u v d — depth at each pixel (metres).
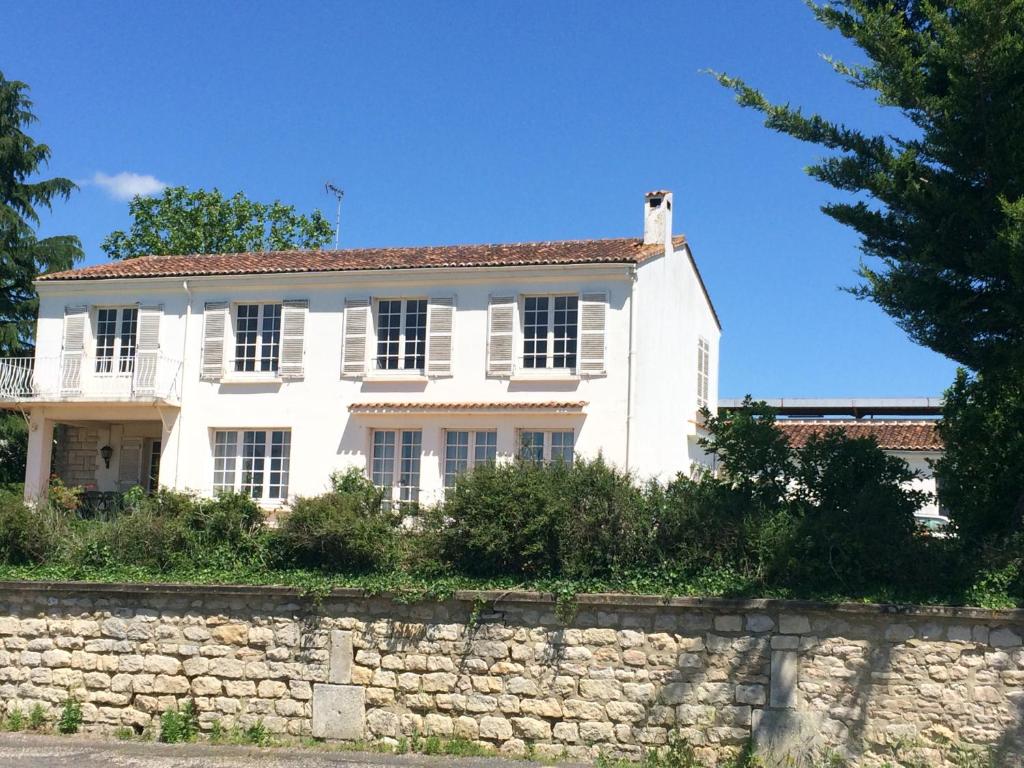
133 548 14.97
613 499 13.09
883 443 28.28
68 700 13.97
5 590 14.45
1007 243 11.99
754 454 13.59
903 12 13.95
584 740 12.14
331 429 24.89
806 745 11.36
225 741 13.12
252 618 13.46
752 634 11.74
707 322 29.70
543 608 12.49
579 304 23.72
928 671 11.14
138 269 27.00
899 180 13.20
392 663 12.91
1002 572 11.63
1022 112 12.41
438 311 24.61
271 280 25.58
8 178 35.97
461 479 13.89
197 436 25.73
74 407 26.28
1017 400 12.57
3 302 34.62
